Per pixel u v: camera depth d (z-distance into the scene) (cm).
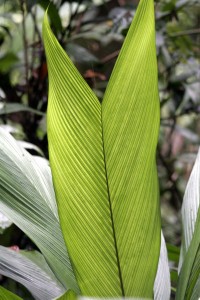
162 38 196
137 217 74
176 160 237
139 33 69
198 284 85
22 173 92
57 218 88
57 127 71
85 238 75
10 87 183
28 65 180
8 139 96
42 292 88
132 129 70
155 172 73
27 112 180
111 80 69
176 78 212
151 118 71
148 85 70
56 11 165
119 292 78
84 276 77
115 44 201
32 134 180
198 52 225
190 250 82
